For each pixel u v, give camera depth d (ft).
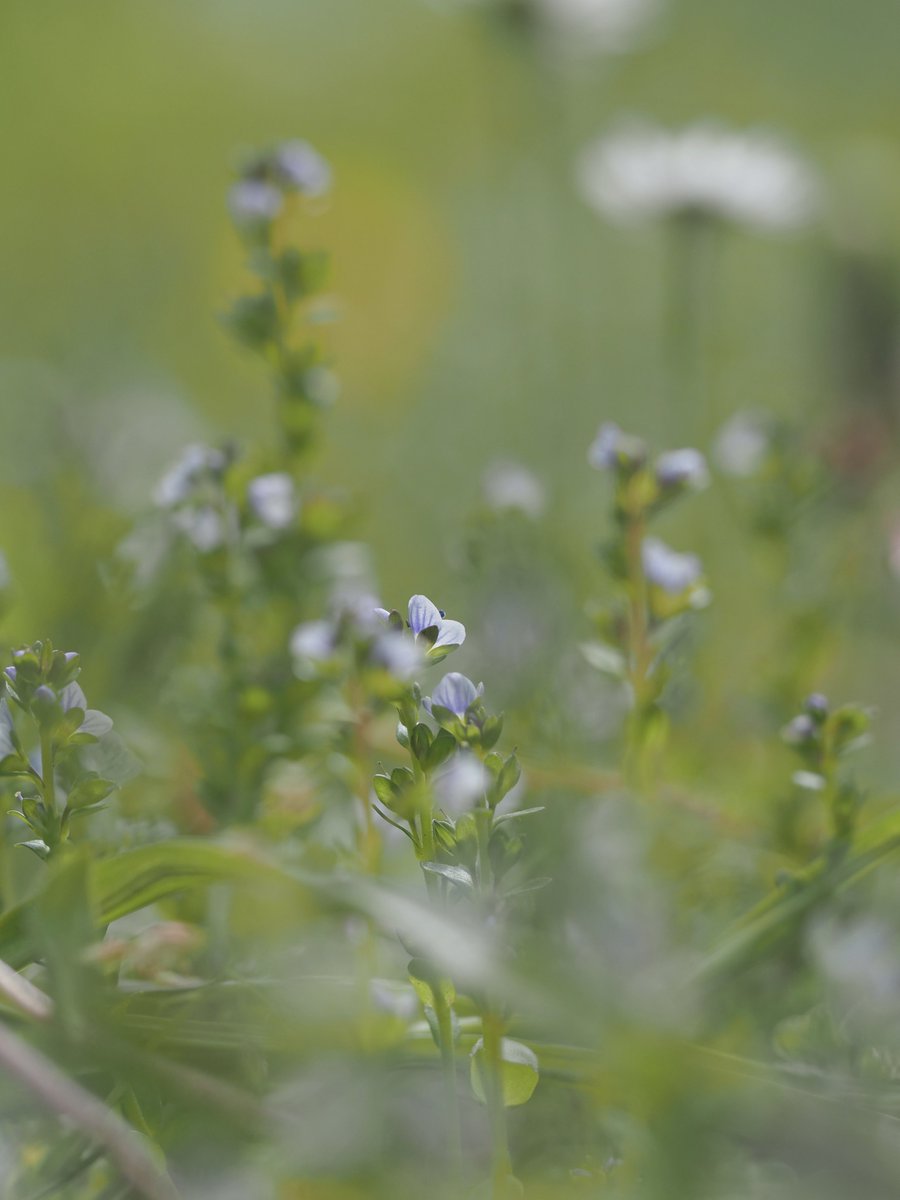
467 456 3.30
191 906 2.07
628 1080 1.85
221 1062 1.96
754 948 1.98
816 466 2.43
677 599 2.11
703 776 2.30
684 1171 1.84
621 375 3.85
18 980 1.91
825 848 1.99
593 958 2.05
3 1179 1.93
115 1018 1.93
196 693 2.21
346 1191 1.94
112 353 3.38
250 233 2.22
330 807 2.18
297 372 2.23
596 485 3.21
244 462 2.18
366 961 1.98
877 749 2.39
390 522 2.89
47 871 1.93
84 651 2.35
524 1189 1.92
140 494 2.60
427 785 1.91
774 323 3.90
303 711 2.16
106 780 1.95
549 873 2.10
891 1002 2.02
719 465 2.52
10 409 2.83
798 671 2.35
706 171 3.02
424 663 1.97
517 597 2.38
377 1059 1.97
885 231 3.43
